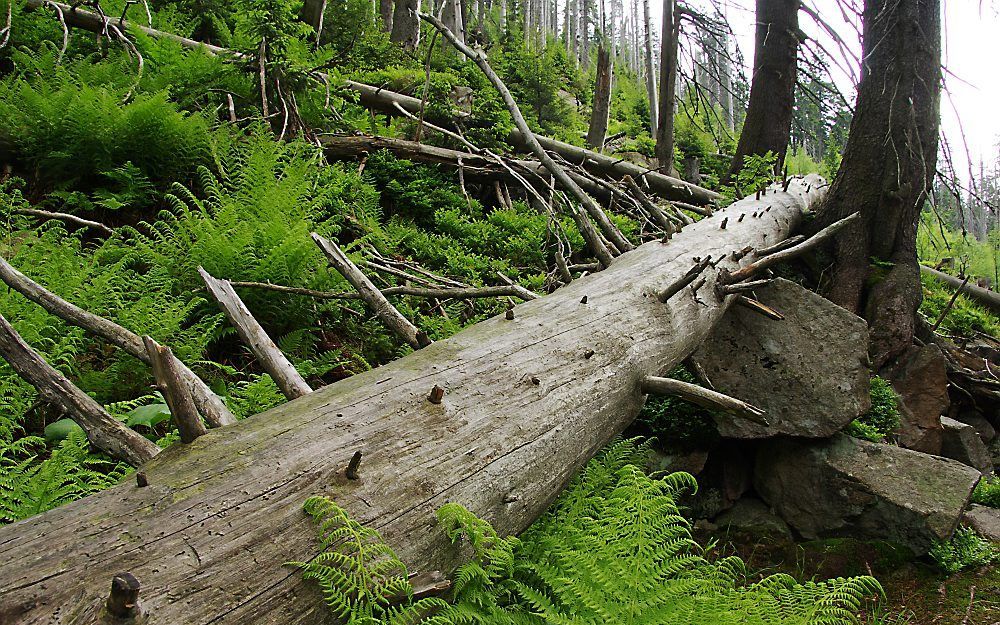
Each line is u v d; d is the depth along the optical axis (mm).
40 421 3115
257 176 4992
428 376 2498
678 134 13055
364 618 1625
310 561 1679
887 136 6023
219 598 1501
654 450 4633
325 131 7629
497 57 15352
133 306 3514
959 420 6676
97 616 1337
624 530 2359
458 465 2180
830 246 6602
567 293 3713
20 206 4523
